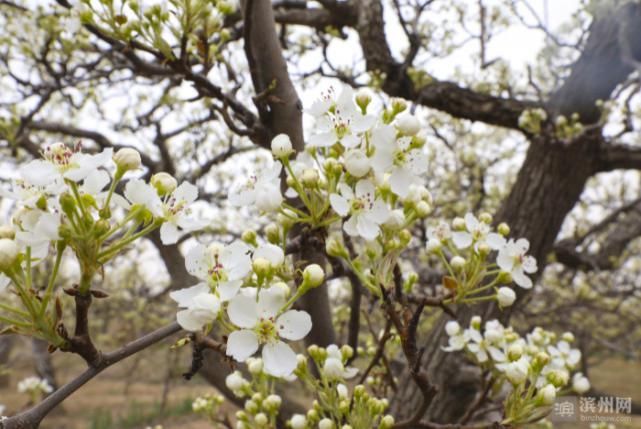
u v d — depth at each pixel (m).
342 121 1.71
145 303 9.92
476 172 7.12
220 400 3.08
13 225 1.32
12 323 1.23
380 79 4.82
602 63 4.66
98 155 1.33
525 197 4.68
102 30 2.31
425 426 2.05
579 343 9.32
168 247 4.96
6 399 12.94
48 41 4.43
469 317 3.93
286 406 3.55
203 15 2.35
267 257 1.43
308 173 1.73
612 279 10.02
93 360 1.33
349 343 2.96
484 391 2.39
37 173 1.26
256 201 1.75
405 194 1.68
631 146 4.87
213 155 7.20
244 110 2.59
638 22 4.43
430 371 4.02
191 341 1.65
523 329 7.28
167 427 11.87
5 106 5.18
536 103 5.10
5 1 4.70
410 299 2.03
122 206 1.35
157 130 5.14
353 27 5.46
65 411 13.37
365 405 2.05
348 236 1.98
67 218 1.25
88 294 1.26
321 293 2.91
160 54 2.38
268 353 1.40
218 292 1.38
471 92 5.25
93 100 5.72
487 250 2.04
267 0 2.65
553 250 6.02
